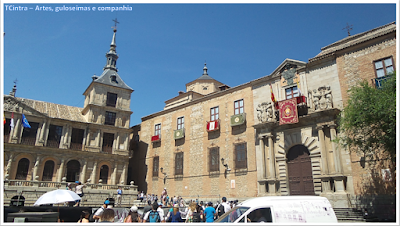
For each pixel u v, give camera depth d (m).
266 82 28.50
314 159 23.33
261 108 27.20
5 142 31.48
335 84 23.72
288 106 24.91
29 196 29.09
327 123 22.62
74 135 36.53
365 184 20.53
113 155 37.75
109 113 39.75
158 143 37.50
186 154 33.47
